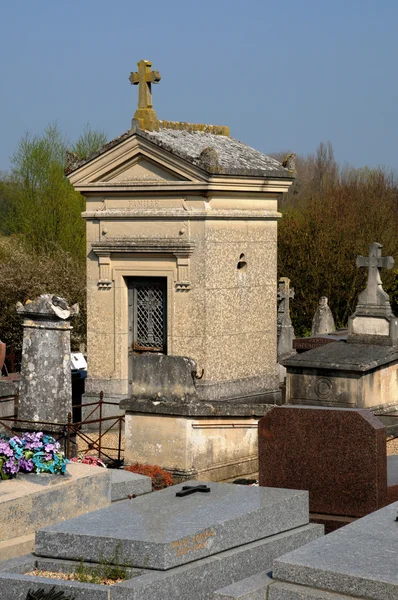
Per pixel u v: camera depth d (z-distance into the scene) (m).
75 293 37.56
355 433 11.67
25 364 16.08
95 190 20.84
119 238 20.64
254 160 21.05
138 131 20.11
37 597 7.82
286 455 12.05
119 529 8.59
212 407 14.91
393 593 7.22
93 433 20.06
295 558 7.73
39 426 15.89
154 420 15.07
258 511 9.20
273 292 21.22
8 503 9.81
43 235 44.94
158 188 20.06
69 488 10.48
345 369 19.72
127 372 20.77
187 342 19.98
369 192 47.34
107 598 7.79
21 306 16.03
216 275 19.97
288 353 25.19
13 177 47.03
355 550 7.89
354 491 11.70
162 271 20.20
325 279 42.88
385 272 42.50
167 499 9.63
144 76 20.61
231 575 8.62
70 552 8.54
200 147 20.73
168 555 8.18
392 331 20.47
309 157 73.31
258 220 20.86
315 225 43.47
